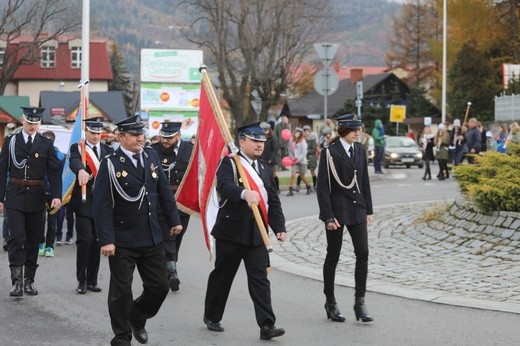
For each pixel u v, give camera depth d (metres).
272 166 26.86
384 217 20.30
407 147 47.78
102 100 70.12
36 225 12.57
